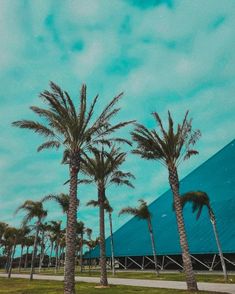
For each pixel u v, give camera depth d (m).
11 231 56.12
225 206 57.31
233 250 44.47
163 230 66.12
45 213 44.00
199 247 50.22
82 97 24.59
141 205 45.78
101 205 33.28
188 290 22.16
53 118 23.75
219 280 30.70
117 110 25.84
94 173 33.28
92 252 78.75
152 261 60.06
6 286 30.73
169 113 27.88
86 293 22.05
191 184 75.00
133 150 27.81
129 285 28.22
